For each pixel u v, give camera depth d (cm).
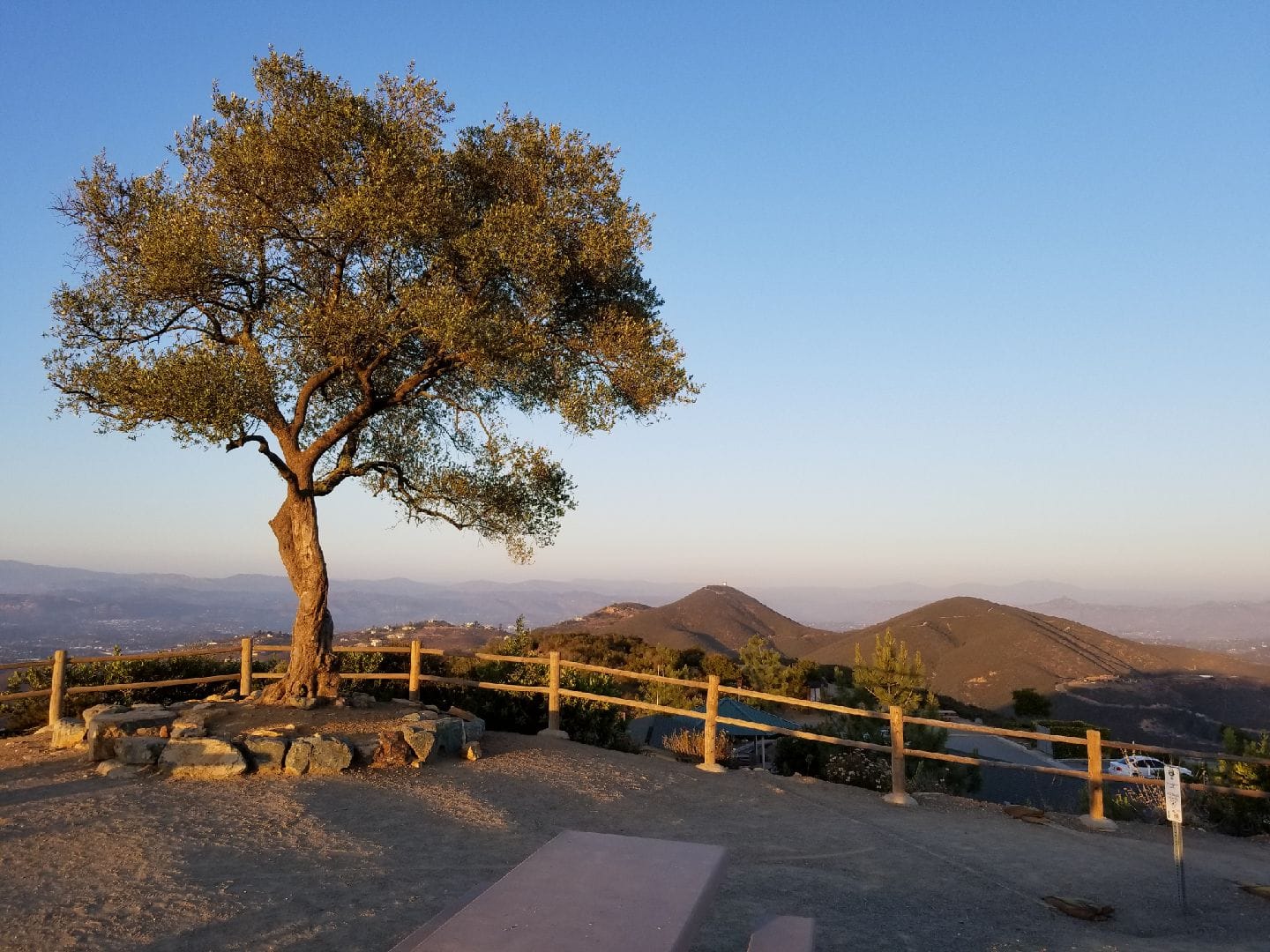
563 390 1134
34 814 754
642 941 245
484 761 1069
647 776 1065
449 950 237
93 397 1027
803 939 338
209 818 761
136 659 1355
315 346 1081
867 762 1325
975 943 573
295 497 1160
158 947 485
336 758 961
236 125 1073
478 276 1054
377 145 1038
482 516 1309
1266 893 740
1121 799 1138
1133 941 602
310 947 491
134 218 1136
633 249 1141
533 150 1128
